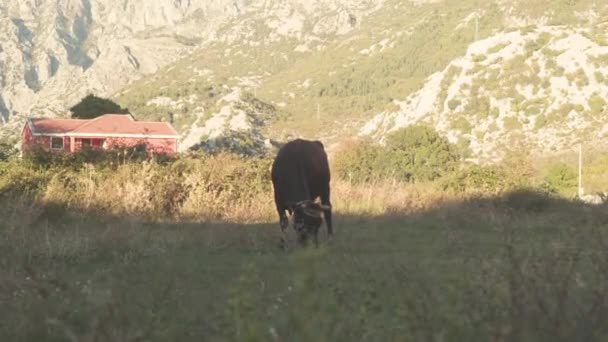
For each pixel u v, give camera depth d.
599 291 4.46
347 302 4.89
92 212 15.66
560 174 41.75
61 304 5.64
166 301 6.23
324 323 2.68
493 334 3.78
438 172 41.00
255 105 190.75
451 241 11.66
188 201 17.08
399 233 13.38
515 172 22.23
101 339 4.38
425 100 117.06
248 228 13.23
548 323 3.98
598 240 5.77
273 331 2.79
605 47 106.94
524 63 110.00
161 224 14.62
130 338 4.40
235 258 10.06
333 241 11.98
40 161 18.91
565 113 96.94
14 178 16.77
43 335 5.23
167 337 4.97
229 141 85.56
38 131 69.75
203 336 5.00
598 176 42.28
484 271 4.96
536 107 100.00
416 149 42.62
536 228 13.63
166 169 18.59
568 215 15.56
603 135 88.69
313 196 12.42
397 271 7.17
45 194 15.92
